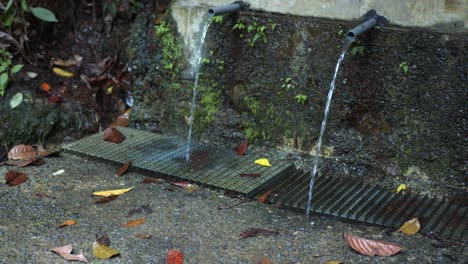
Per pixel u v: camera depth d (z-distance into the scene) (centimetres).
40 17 439
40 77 455
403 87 382
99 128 454
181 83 444
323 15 402
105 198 358
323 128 380
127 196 365
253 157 416
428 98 377
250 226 338
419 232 338
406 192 382
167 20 442
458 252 320
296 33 404
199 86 438
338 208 359
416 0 377
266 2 416
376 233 338
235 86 429
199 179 383
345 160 400
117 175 391
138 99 458
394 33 378
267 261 304
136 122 454
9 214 338
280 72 413
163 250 311
